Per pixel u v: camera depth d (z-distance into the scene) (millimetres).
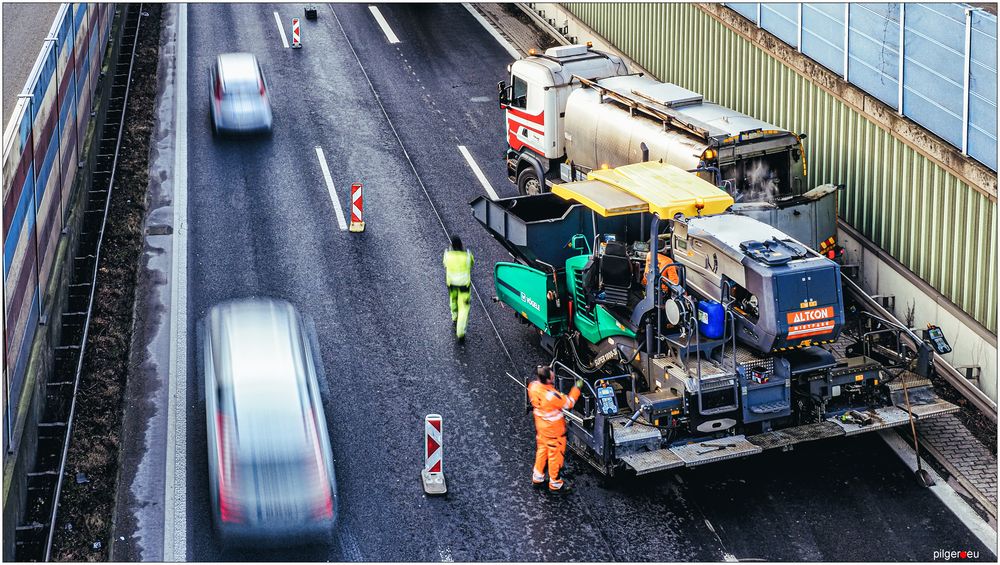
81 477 19141
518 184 29828
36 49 32719
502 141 33562
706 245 18797
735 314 18391
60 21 26062
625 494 18688
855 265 23125
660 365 18828
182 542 17547
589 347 21516
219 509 17328
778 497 18562
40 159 22375
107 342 23109
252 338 19312
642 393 18938
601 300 20281
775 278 17578
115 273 25859
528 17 44781
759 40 27094
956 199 20766
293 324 20172
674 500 18531
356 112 35594
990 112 19500
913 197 22062
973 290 20672
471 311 24656
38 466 19578
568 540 17578
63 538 17750
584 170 27391
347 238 27688
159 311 24422
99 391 21516
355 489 18781
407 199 29828
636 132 24875
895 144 22391
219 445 17656
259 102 33844
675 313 18484
